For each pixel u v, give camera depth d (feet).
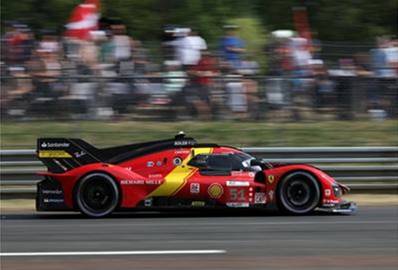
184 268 77.41
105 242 95.76
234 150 129.08
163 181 124.06
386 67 175.73
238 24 233.14
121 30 177.68
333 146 165.27
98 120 166.50
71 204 123.03
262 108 171.12
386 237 98.73
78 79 166.30
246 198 125.08
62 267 78.28
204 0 250.57
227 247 90.89
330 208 125.18
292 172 124.88
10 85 164.96
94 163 126.31
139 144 129.29
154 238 98.99
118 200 123.54
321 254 85.61
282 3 265.34
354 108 173.88
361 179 155.02
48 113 165.58
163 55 174.70
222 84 170.81
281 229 107.14
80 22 177.99
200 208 127.13
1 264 80.23
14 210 139.23
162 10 246.27
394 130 171.83
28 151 151.02
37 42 173.27
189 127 168.55
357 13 268.00
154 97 169.17
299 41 177.27
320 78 173.88
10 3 240.73
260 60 179.83
